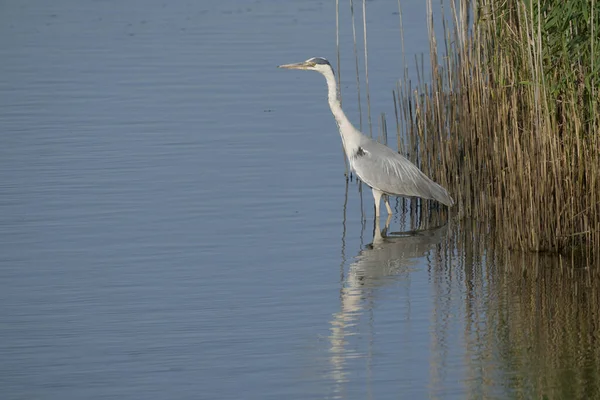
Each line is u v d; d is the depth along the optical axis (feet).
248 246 46.91
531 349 34.50
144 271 43.60
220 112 71.92
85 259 45.09
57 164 60.03
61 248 46.52
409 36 91.35
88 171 58.70
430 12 52.42
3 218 50.80
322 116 70.49
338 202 54.08
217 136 66.03
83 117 70.90
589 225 43.21
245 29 102.17
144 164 60.08
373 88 75.31
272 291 41.22
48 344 36.04
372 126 65.87
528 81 42.91
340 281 42.37
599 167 41.93
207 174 58.23
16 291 41.29
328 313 38.70
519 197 44.70
